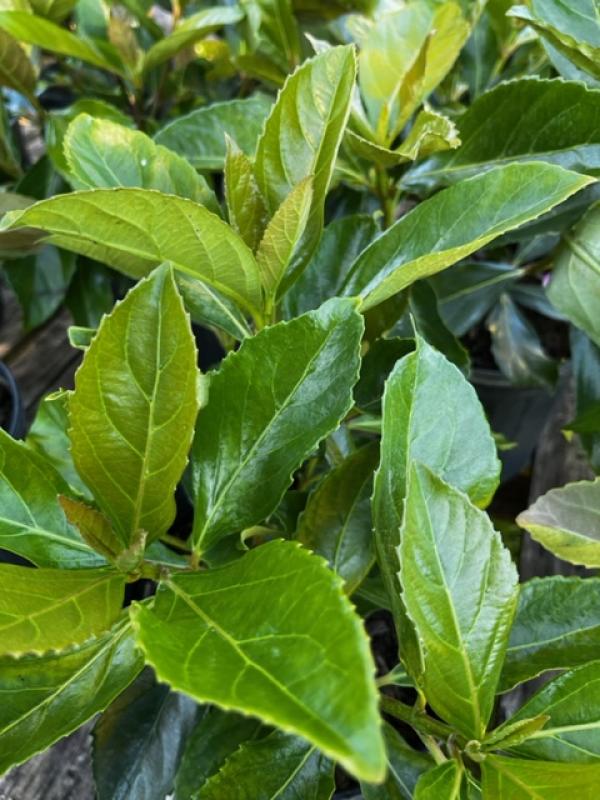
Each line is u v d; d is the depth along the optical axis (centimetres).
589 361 43
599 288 36
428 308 41
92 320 53
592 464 41
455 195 28
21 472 24
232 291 28
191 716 31
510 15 33
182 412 21
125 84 57
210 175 49
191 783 27
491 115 36
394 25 34
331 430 23
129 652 24
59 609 21
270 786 25
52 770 39
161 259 26
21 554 24
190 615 19
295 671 15
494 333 53
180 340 20
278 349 24
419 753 27
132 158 29
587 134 34
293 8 47
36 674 23
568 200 37
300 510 32
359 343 23
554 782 21
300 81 25
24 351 60
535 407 56
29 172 52
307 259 28
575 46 32
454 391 24
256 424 24
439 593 21
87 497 28
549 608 26
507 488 60
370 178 40
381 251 29
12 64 47
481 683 22
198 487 25
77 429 21
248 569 20
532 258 57
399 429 23
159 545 27
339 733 13
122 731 30
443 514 21
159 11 71
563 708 23
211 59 54
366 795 26
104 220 24
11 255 43
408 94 34
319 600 16
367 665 14
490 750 22
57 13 50
